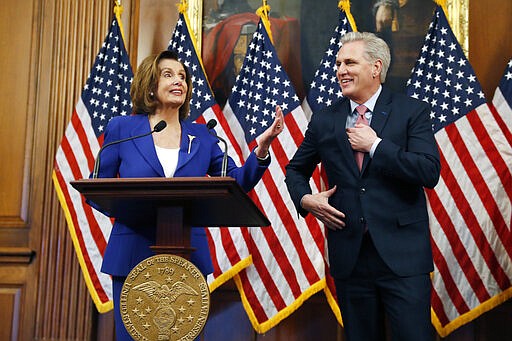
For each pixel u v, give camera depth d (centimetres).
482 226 435
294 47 500
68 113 514
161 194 233
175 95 296
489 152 441
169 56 310
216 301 472
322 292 463
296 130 464
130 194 234
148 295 239
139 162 284
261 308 450
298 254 452
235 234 457
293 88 473
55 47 525
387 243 293
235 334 466
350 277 304
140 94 303
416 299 289
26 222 507
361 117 318
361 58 319
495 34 479
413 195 303
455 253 435
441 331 430
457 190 440
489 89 474
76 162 481
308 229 454
